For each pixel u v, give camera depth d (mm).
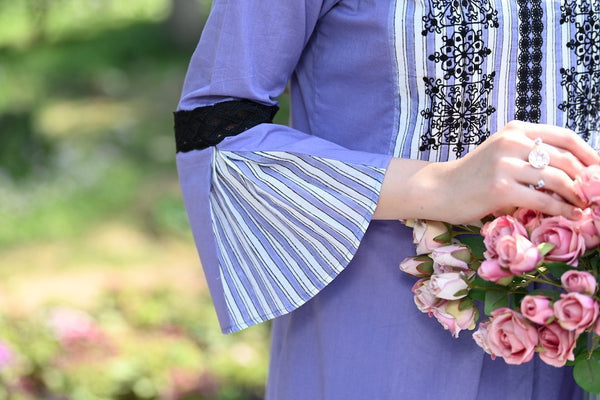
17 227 7688
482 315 1598
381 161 1523
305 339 1696
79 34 17094
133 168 9320
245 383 4672
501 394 1639
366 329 1625
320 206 1536
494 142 1422
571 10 1575
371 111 1603
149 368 4496
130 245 7332
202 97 1617
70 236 7531
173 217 7750
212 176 1600
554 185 1371
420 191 1481
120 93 12805
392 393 1613
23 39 17250
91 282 6441
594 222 1336
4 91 12883
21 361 4195
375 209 1522
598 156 1438
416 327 1606
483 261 1420
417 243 1524
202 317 5383
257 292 1596
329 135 1650
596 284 1331
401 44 1535
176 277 6395
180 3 15328
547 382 1662
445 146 1573
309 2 1574
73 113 11812
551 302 1338
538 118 1590
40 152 9211
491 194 1404
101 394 4207
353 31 1587
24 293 6160
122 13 18391
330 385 1642
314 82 1670
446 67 1539
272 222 1577
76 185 8648
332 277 1561
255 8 1570
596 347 1441
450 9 1524
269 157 1554
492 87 1560
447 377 1611
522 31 1549
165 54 15070
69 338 4422
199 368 4629
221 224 1615
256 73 1581
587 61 1604
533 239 1365
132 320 5328
